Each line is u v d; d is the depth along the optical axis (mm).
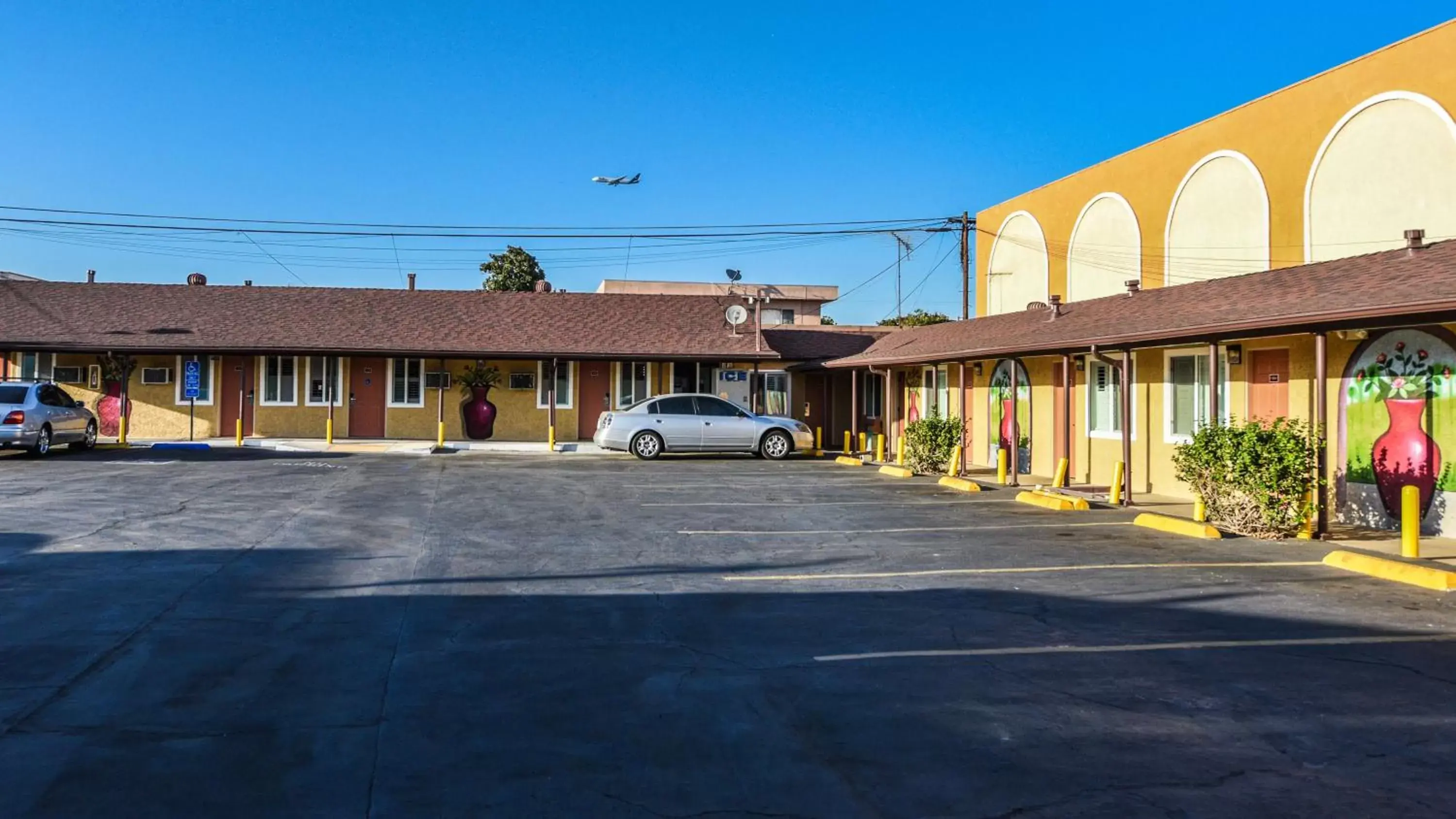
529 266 57812
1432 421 10641
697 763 4371
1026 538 10906
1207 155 17422
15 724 4773
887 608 7445
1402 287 9734
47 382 21391
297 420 26719
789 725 4867
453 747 4539
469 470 19016
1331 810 3861
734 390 28844
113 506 12750
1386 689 5441
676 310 30750
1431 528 10656
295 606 7395
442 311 28797
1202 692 5398
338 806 3885
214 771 4223
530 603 7586
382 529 11180
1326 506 10930
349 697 5258
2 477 16203
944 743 4625
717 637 6566
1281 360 12727
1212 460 11344
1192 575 8781
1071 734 4738
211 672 5660
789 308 56750
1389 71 13891
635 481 17016
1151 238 18969
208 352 24656
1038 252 23125
